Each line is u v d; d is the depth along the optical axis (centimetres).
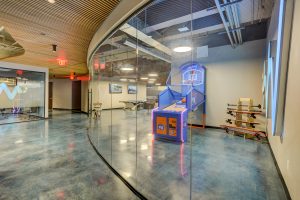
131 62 554
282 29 211
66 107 1369
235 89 604
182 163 338
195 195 232
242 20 457
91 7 293
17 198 222
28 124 773
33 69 855
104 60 575
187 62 608
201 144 459
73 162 343
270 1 365
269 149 412
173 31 518
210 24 481
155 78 555
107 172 300
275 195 232
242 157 366
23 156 373
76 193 234
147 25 454
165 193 236
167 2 360
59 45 493
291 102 202
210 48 636
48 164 331
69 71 1050
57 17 322
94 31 394
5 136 552
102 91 648
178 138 478
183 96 578
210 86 652
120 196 228
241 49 588
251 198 226
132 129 598
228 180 272
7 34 419
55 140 507
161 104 538
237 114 571
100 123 687
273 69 275
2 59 703
